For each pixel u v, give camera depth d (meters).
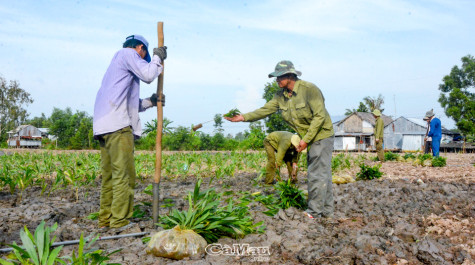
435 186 6.39
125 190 3.88
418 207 4.81
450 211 4.58
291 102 4.39
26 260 2.56
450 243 3.39
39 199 5.78
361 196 5.49
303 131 4.46
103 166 3.95
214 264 2.87
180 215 3.41
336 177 7.25
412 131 42.12
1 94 61.75
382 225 4.08
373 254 3.07
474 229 3.84
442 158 11.53
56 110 95.31
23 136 64.88
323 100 4.29
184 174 8.37
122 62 3.81
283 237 3.57
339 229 3.86
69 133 60.44
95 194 6.23
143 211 4.57
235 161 9.45
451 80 55.62
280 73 4.23
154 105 4.20
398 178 7.68
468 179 7.59
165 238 3.10
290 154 6.72
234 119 4.73
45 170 8.04
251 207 4.91
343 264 2.93
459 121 50.47
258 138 24.30
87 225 4.12
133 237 3.61
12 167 8.82
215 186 7.06
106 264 2.53
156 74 3.76
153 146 30.31
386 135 44.31
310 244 3.37
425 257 2.99
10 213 4.66
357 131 45.62
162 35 3.88
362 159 14.38
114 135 3.77
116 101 3.77
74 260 2.43
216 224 3.43
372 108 60.44
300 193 4.80
